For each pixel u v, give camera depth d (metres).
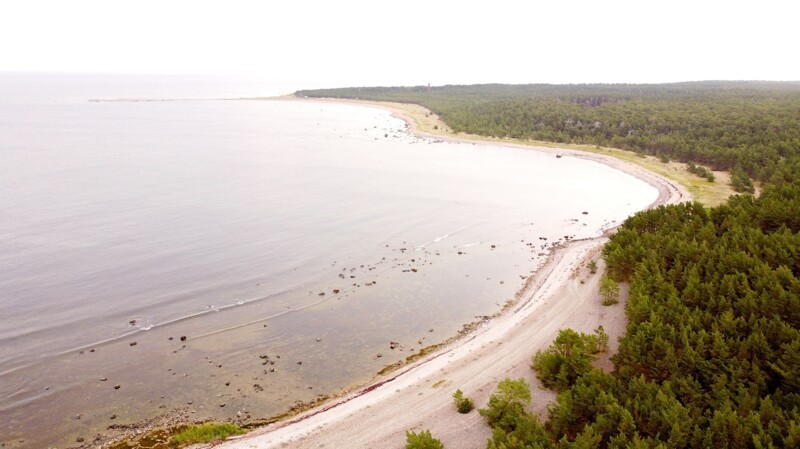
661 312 28.09
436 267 44.47
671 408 20.39
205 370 28.11
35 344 30.52
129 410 24.77
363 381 27.45
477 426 22.59
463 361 28.31
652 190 73.88
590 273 39.78
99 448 22.20
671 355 23.94
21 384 26.53
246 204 64.75
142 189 71.44
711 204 59.62
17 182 73.62
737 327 26.17
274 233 53.09
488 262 45.81
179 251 47.19
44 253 45.72
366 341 31.77
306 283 40.56
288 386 26.86
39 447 22.30
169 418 24.23
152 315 34.59
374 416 23.61
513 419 21.72
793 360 22.38
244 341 31.36
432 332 33.16
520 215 61.88
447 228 56.09
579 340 26.75
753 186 66.62
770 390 22.81
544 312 33.94
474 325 34.06
